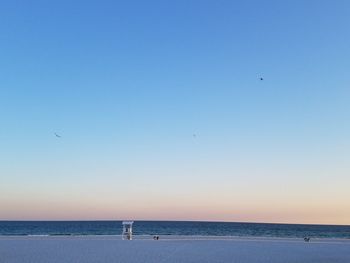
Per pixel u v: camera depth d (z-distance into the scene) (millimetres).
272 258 28938
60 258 26688
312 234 83938
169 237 45531
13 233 77562
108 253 29500
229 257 29094
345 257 29797
